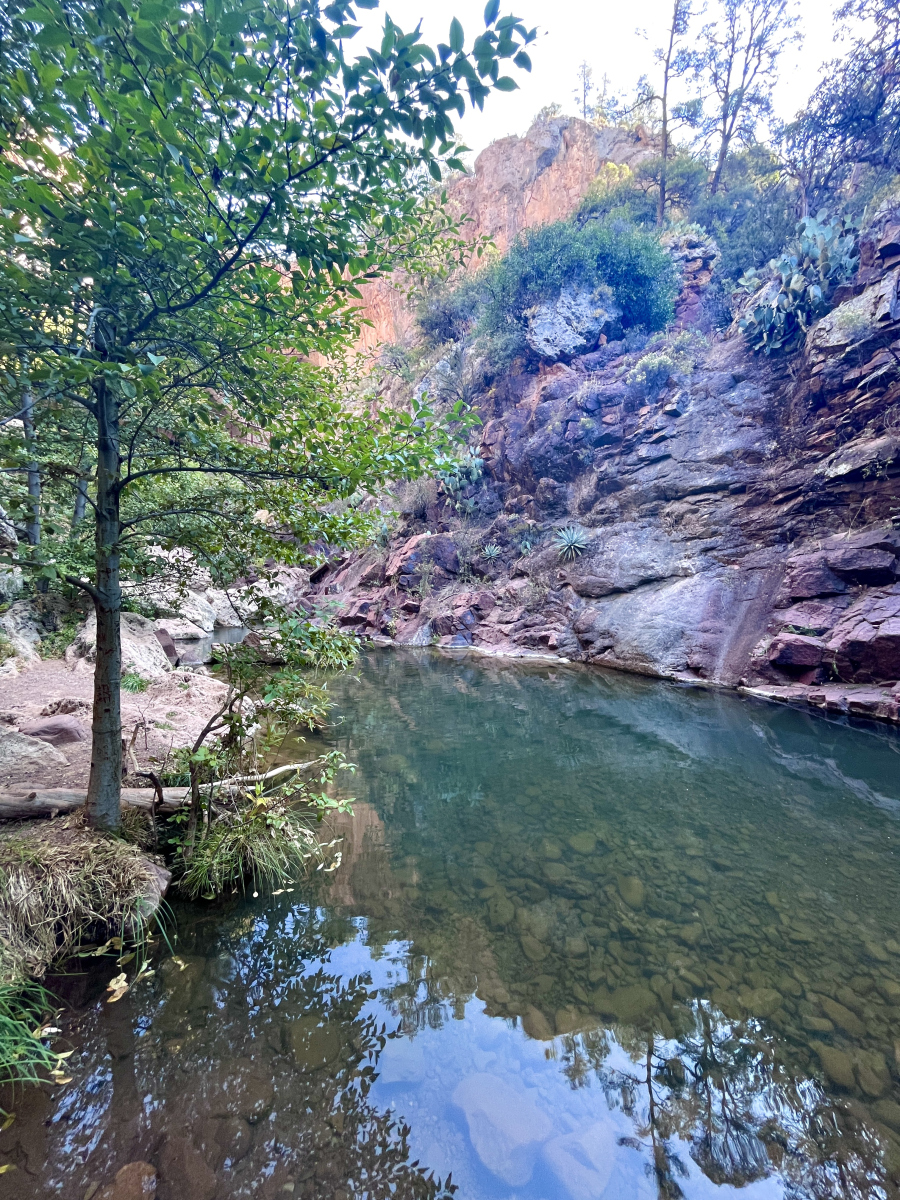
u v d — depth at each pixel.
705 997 3.01
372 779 6.68
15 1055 2.40
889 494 10.96
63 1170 1.98
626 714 9.85
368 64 1.68
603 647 14.69
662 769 7.05
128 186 1.86
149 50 1.52
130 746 5.31
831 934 3.61
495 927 3.66
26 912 3.03
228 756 4.24
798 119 18.30
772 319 14.70
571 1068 2.54
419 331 27.72
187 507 3.76
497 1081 2.46
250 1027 2.73
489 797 6.15
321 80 1.73
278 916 3.70
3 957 2.80
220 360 2.85
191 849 3.99
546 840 5.05
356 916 3.75
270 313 2.66
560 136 28.73
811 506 12.36
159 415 3.35
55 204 1.79
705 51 22.22
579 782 6.63
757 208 21.39
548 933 3.60
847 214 15.88
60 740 5.76
